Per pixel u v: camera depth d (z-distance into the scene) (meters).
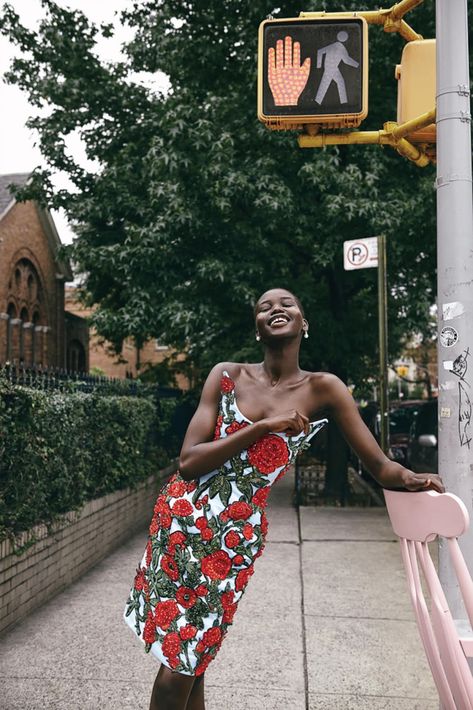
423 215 9.48
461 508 1.89
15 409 4.38
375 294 11.82
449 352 3.02
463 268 3.03
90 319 11.34
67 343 26.02
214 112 10.19
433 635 2.10
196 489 2.31
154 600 2.32
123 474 7.38
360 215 9.01
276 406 2.32
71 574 5.69
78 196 12.80
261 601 5.27
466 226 3.05
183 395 13.04
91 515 6.28
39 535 4.91
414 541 2.12
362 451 2.29
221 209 9.40
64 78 12.79
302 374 2.40
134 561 6.56
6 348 20.72
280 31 3.70
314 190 10.02
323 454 16.12
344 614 4.93
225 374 2.38
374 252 8.38
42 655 4.02
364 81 3.67
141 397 9.51
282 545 7.43
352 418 2.33
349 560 6.68
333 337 10.70
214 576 2.28
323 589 5.61
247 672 3.84
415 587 2.17
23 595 4.67
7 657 3.98
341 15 3.67
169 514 2.33
